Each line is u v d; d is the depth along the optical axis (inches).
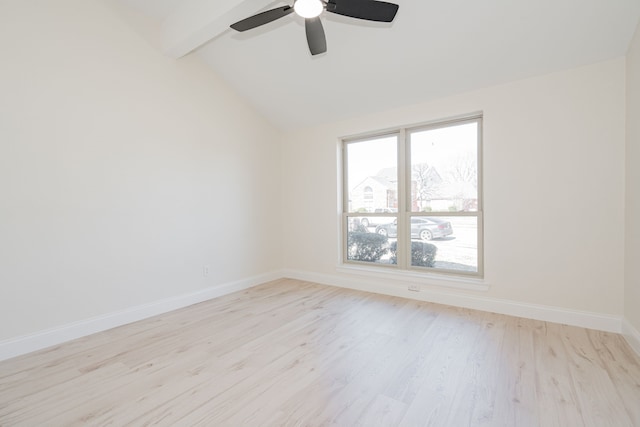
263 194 169.8
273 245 176.4
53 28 95.0
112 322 107.5
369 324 107.4
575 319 102.0
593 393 66.2
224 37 122.8
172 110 127.3
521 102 109.7
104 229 106.7
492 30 94.9
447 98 125.0
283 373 76.2
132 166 114.3
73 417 60.7
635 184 86.0
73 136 99.3
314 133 168.2
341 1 72.3
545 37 93.2
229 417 60.3
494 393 67.0
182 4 111.3
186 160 132.3
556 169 104.3
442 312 118.6
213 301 136.4
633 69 87.0
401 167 142.9
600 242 98.0
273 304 131.1
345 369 77.9
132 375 76.0
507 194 113.0
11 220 87.5
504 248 114.3
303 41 115.8
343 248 164.6
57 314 95.7
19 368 80.0
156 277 121.3
